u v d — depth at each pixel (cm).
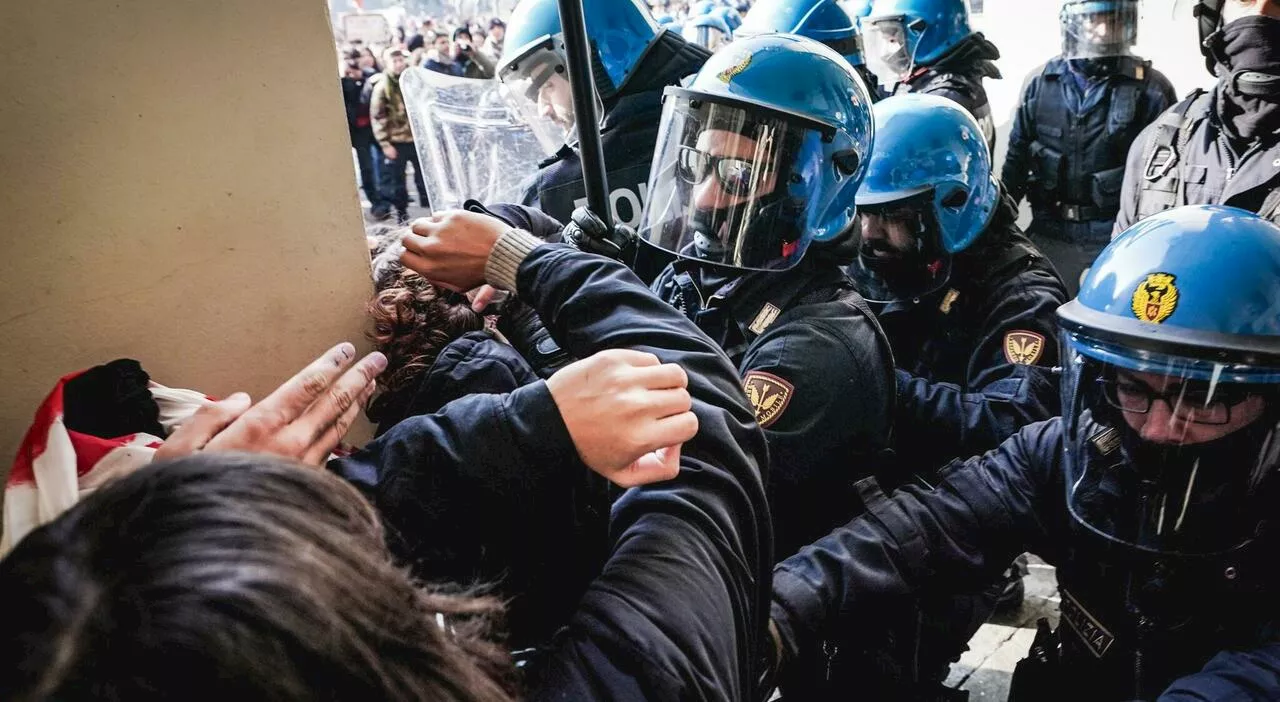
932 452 142
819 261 121
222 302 91
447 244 82
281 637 26
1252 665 77
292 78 90
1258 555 84
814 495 111
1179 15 265
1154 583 89
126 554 27
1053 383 144
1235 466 82
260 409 56
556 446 56
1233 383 79
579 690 45
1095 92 291
